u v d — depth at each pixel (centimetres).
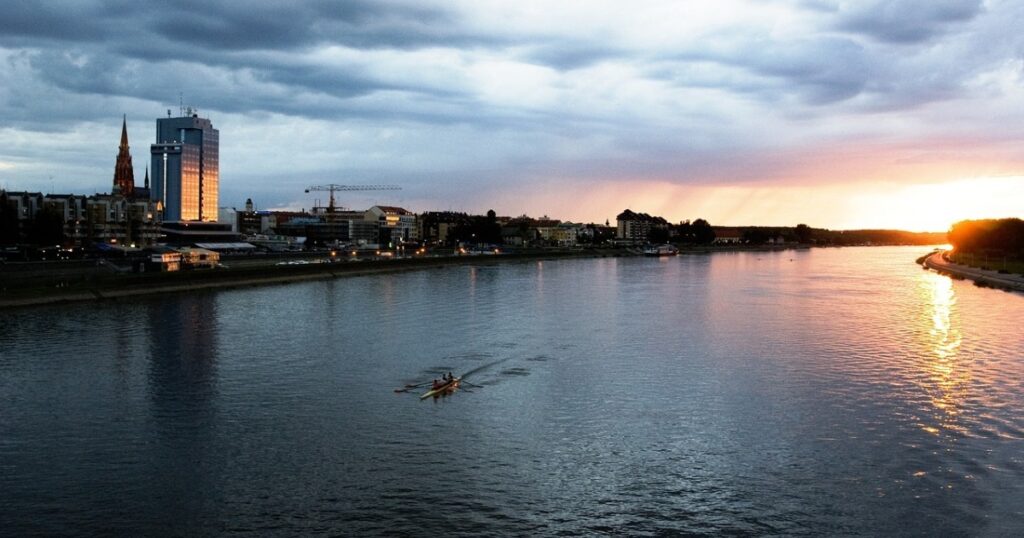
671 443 5722
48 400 6925
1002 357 8912
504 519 4434
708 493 4797
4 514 4509
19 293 13225
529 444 5700
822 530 4297
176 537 4228
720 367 8369
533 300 15600
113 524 4381
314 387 7425
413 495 4762
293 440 5791
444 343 9938
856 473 5106
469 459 5372
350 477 5050
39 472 5156
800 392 7219
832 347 9606
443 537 4222
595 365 8488
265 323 11788
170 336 10406
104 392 7212
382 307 14162
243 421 6278
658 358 8894
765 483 4947
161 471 5172
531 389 7362
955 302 15150
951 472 5103
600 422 6256
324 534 4253
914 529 4300
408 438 5838
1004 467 5184
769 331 11012
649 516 4478
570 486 4900
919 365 8438
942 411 6531
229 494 4775
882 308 14025
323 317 12575
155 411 6581
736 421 6275
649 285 19788
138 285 15575
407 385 7512
